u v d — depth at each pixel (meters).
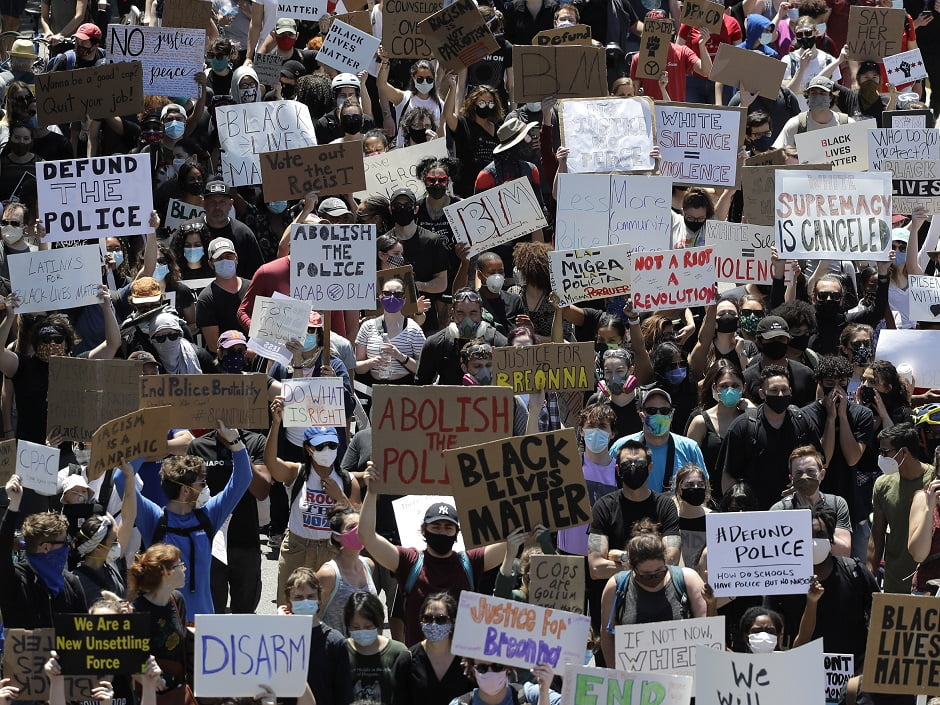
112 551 26.75
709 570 25.92
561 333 35.25
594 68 41.50
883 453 31.45
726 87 50.47
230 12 51.88
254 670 23.25
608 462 29.98
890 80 49.00
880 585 30.30
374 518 26.34
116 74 40.31
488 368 31.95
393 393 26.30
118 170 35.12
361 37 45.66
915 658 23.84
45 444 31.69
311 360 33.31
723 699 23.17
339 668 24.62
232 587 29.80
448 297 39.00
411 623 26.28
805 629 26.28
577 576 25.66
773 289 38.66
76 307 35.47
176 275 37.12
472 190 43.50
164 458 29.98
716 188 42.41
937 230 40.53
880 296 37.84
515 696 24.36
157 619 24.36
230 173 40.75
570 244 37.81
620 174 37.88
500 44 48.00
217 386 28.97
